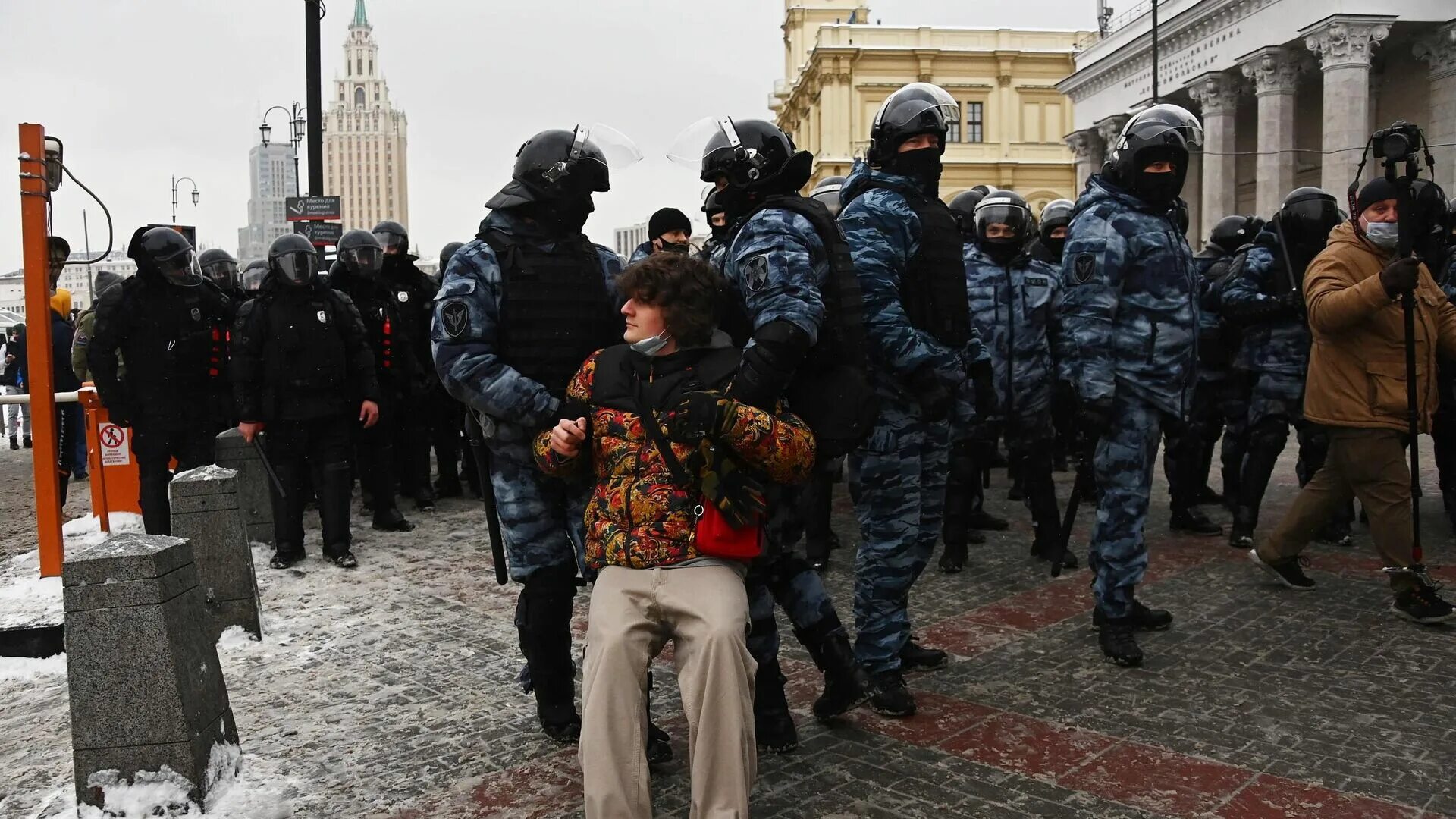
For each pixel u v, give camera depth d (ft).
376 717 12.75
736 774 7.98
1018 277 20.02
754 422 8.53
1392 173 15.10
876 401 10.15
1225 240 24.62
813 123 179.11
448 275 10.79
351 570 20.79
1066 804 9.91
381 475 25.04
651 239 22.20
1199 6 117.50
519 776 10.90
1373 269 15.48
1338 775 10.37
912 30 168.25
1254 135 133.80
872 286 11.77
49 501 17.51
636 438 8.89
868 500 12.29
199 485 15.81
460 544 23.25
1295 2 104.42
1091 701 12.56
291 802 10.47
